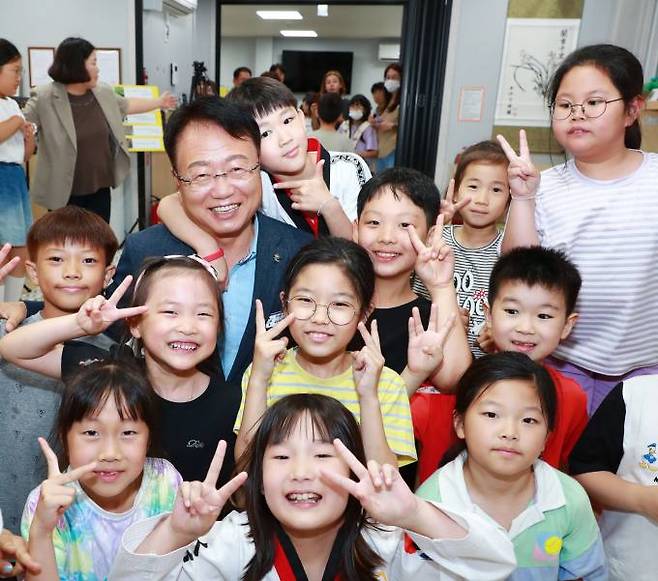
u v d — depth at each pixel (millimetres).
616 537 1329
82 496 1140
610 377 1537
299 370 1318
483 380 1173
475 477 1205
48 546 974
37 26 4602
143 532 987
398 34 11344
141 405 1126
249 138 1332
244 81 1728
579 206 1459
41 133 3793
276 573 1041
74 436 1112
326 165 2016
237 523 1091
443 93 4375
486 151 1941
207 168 1303
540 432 1157
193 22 6070
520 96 4234
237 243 1472
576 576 1206
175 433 1279
